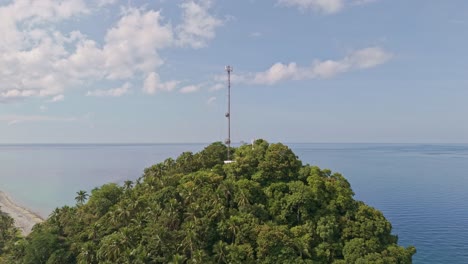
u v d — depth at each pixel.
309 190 88.19
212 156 120.88
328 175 104.44
